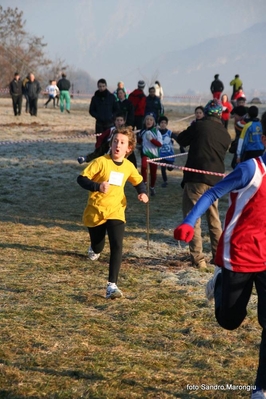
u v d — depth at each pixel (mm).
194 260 9539
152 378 5609
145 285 8492
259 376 5062
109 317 7195
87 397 5211
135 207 14711
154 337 6625
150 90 25641
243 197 4957
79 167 20359
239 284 5039
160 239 11516
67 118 37594
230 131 32469
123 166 8180
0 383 5402
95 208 8164
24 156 22078
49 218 13188
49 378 5520
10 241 10906
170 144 16781
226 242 5059
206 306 7633
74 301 7715
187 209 9680
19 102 37188
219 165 9641
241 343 6527
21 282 8453
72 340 6410
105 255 10094
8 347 6168
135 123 25172
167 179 18828
